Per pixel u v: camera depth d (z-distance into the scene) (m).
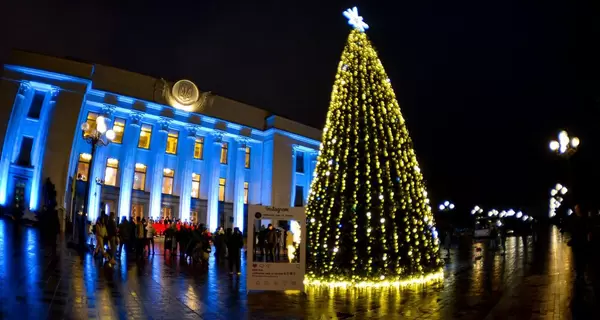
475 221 50.09
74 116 32.81
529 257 21.67
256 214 10.97
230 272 14.66
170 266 15.95
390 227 12.88
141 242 17.39
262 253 13.23
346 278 12.21
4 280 9.52
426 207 14.02
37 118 32.88
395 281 12.51
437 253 14.15
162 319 7.61
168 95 38.34
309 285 12.43
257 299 10.08
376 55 14.53
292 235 12.85
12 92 31.73
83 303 8.30
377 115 13.68
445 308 9.24
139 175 37.16
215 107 41.06
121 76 36.12
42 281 9.98
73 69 33.50
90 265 14.05
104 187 34.69
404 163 13.73
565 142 12.73
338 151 13.44
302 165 47.19
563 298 9.99
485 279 13.84
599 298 9.80
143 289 10.51
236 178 42.12
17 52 32.22
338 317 8.39
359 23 14.66
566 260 19.50
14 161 31.45
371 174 13.12
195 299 9.68
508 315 8.36
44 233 19.00
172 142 39.47
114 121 36.28
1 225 23.39
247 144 43.62
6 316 6.78
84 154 34.34
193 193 40.12
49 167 31.25
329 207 12.95
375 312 8.88
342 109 13.82
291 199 43.81
